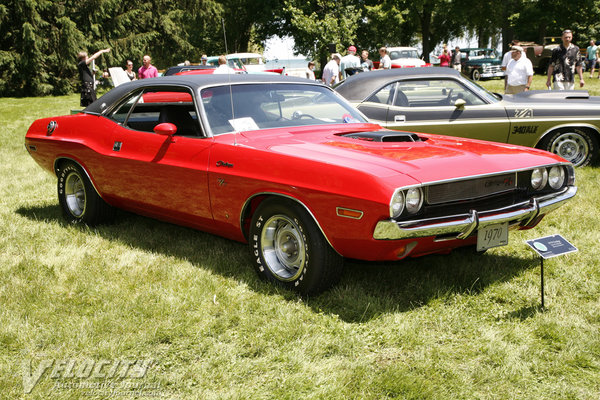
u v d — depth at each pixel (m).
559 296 3.49
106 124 4.84
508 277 3.82
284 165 3.45
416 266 4.04
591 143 6.96
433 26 48.56
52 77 30.23
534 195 3.59
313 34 30.20
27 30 28.02
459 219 3.18
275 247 3.70
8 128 13.82
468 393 2.49
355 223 3.11
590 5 37.41
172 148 4.16
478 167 3.33
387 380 2.57
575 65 10.57
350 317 3.26
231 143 3.85
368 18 39.41
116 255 4.43
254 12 43.22
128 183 4.56
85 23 31.14
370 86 7.08
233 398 2.47
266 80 4.51
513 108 6.87
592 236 4.59
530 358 2.76
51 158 5.29
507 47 39.22
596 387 2.52
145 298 3.54
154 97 4.70
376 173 3.10
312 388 2.56
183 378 2.68
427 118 6.86
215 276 3.94
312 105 4.55
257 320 3.21
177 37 36.38
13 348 2.96
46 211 5.87
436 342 2.97
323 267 3.41
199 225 4.19
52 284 3.85
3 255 4.45
